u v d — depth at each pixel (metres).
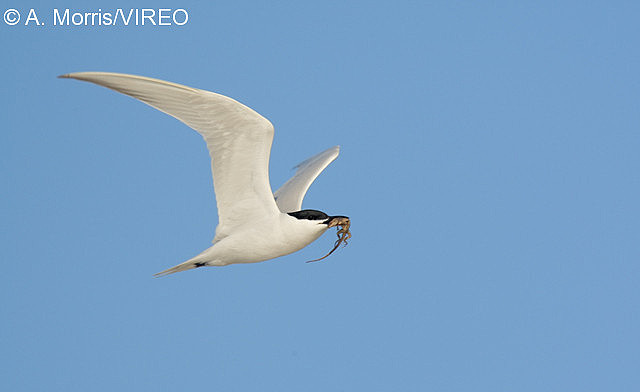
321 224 11.73
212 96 10.51
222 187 11.62
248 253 11.86
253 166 11.33
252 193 11.60
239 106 10.63
